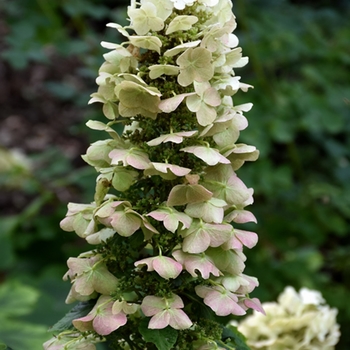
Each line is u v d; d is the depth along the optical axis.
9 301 1.37
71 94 1.85
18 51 1.70
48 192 1.91
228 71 0.79
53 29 1.77
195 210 0.76
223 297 0.76
